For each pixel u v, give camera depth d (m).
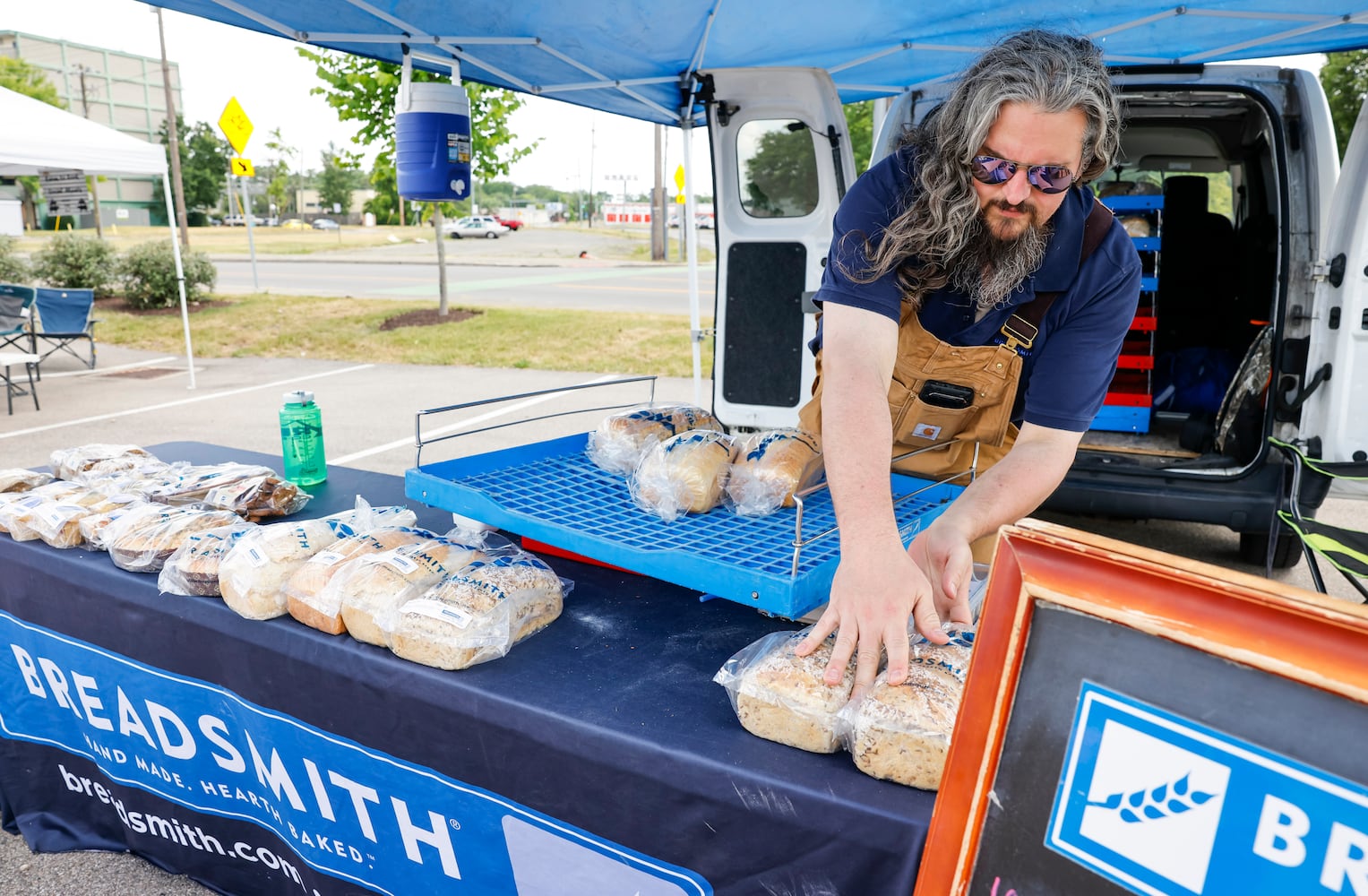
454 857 1.47
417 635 1.39
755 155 3.98
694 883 1.22
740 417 4.39
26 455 5.96
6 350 11.00
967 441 1.77
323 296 16.36
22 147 6.75
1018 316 1.51
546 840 1.34
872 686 1.13
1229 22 3.02
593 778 1.25
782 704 1.16
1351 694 0.66
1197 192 4.27
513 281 21.28
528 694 1.32
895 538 1.13
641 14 2.70
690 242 4.25
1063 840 0.80
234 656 1.63
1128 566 0.79
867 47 3.32
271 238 45.19
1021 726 0.83
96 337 12.39
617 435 1.90
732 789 1.14
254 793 1.75
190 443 2.89
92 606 1.83
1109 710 0.78
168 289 14.73
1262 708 0.70
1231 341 4.31
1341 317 3.15
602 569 1.80
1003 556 0.86
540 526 1.56
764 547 1.45
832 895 1.12
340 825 1.61
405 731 1.43
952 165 1.26
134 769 1.95
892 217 1.40
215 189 68.44
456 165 2.78
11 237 17.16
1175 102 3.21
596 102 3.84
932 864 0.88
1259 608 0.71
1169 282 4.42
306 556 1.63
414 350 10.84
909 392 1.70
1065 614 0.82
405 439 6.46
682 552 1.38
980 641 0.87
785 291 4.14
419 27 2.63
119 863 2.12
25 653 2.04
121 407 7.75
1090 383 1.48
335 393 8.34
